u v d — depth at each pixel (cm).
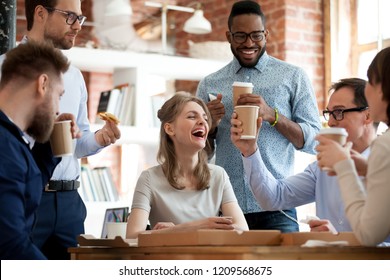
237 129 329
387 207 221
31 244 250
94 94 783
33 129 271
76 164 378
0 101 266
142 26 766
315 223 274
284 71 425
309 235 238
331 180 337
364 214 222
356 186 229
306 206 725
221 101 425
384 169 222
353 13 749
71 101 380
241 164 414
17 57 267
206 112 377
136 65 661
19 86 265
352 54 749
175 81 791
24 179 254
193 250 234
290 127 402
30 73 265
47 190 362
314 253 220
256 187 338
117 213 515
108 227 375
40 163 294
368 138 332
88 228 638
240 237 236
